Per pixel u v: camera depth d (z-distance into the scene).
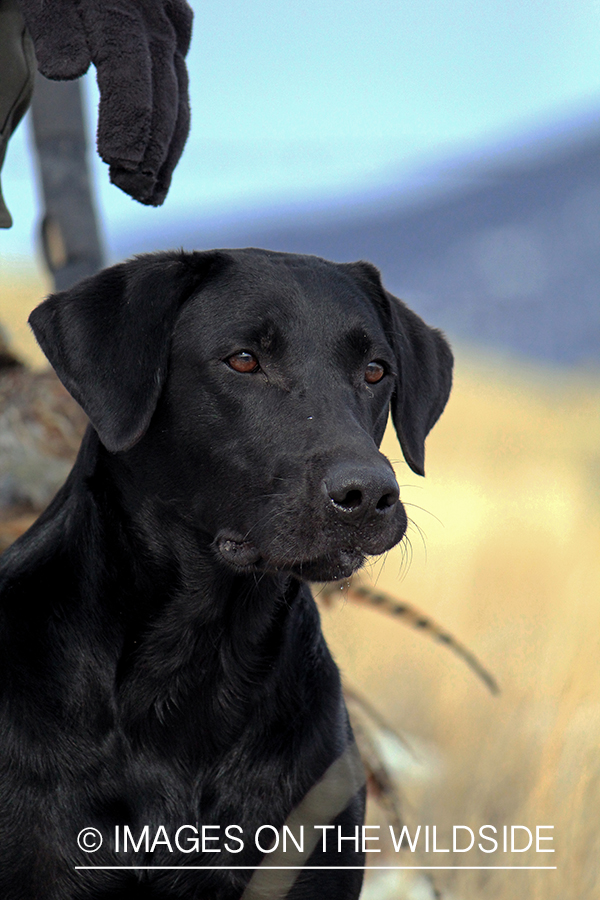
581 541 15.55
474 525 16.44
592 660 9.52
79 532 5.80
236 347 5.73
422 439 6.76
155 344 5.82
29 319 5.99
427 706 9.97
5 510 7.70
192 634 5.67
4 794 5.27
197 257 6.03
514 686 9.68
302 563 5.45
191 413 5.82
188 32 5.43
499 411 36.34
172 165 5.41
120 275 6.01
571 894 7.28
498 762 8.70
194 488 5.82
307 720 5.77
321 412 5.59
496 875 7.51
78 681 5.52
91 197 9.42
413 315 7.17
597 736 8.16
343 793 5.77
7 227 5.86
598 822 7.64
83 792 5.38
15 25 5.59
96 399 5.68
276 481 5.51
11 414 8.08
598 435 23.42
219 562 5.74
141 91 5.07
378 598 7.93
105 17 5.03
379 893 7.47
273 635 5.80
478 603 12.28
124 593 5.71
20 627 5.61
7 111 5.66
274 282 5.96
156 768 5.52
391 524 5.40
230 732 5.62
